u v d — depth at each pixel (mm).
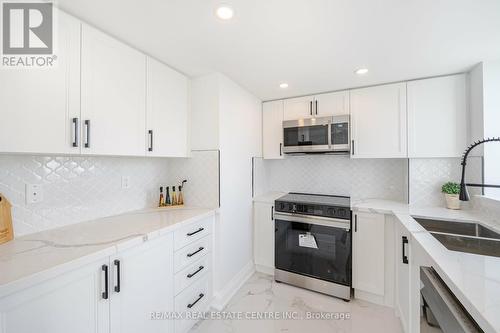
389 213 1859
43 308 845
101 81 1275
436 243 1172
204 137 1948
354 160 2586
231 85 2076
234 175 2139
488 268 873
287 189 2930
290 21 1203
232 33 1321
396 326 1668
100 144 1267
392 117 2078
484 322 573
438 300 939
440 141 1920
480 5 1066
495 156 1625
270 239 2404
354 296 2051
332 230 2045
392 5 1074
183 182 2057
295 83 2131
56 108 1078
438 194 1985
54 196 1374
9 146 929
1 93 916
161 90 1692
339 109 2301
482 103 1652
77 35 1160
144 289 1268
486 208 1593
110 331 1083
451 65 1731
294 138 2400
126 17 1170
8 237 1133
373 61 1675
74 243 1114
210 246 1870
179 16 1161
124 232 1289
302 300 2002
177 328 1506
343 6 1084
